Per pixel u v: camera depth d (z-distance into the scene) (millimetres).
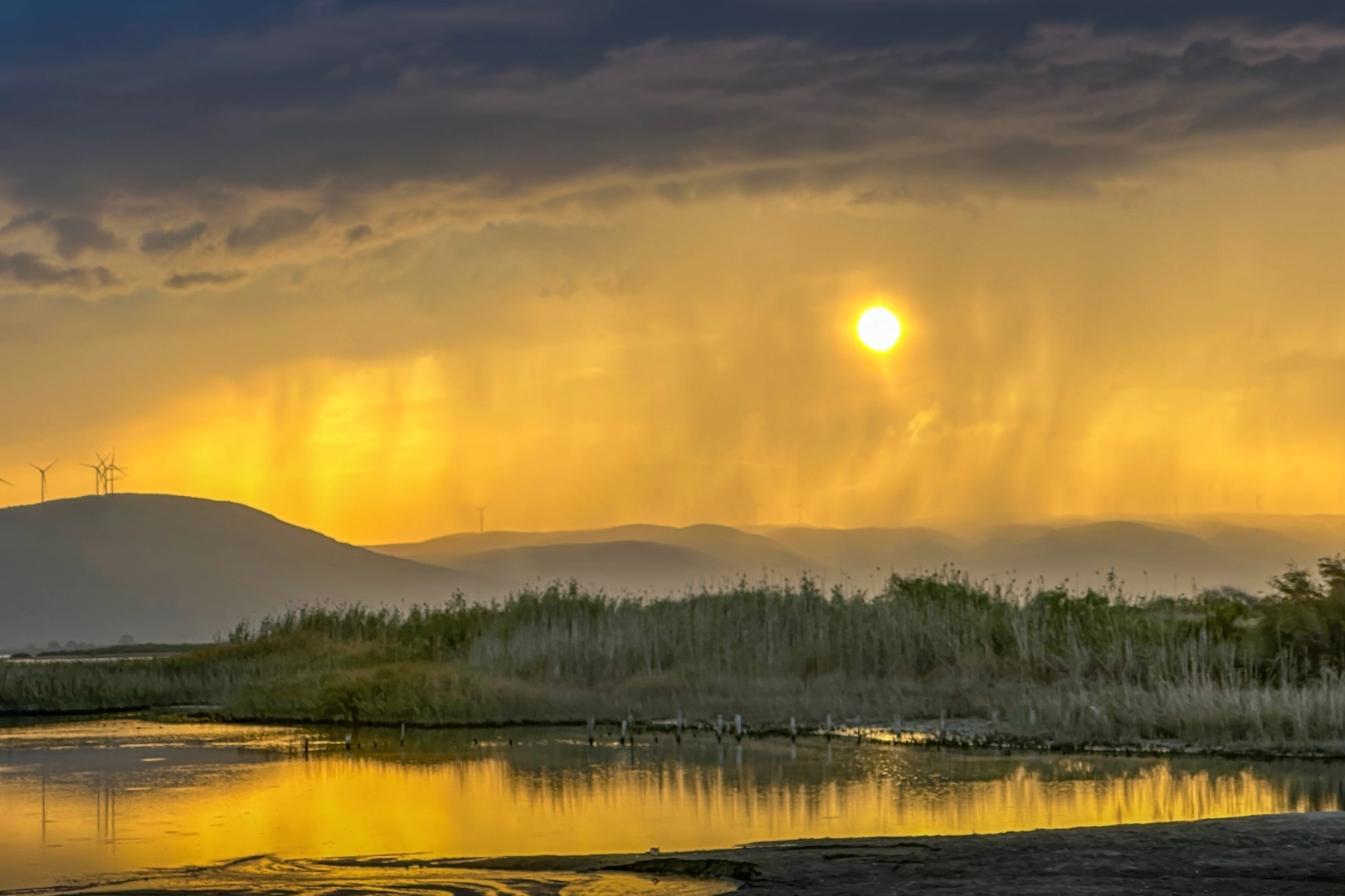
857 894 16531
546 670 47969
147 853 21328
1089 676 41656
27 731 41125
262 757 33812
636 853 20703
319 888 17781
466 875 18375
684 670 46781
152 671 56188
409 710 42469
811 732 36781
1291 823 20203
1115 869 17484
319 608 64938
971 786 27641
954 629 46406
